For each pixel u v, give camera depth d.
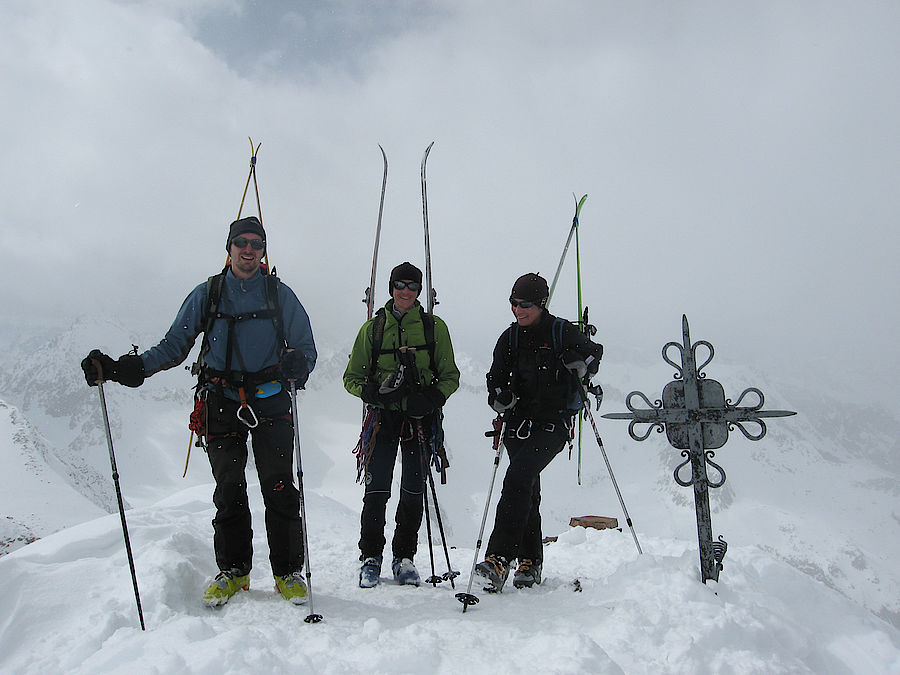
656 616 3.57
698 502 4.17
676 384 4.28
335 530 7.04
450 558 6.16
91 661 3.12
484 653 3.30
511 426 4.89
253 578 4.93
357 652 3.26
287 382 4.34
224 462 4.25
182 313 4.32
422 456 5.03
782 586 4.40
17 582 3.81
